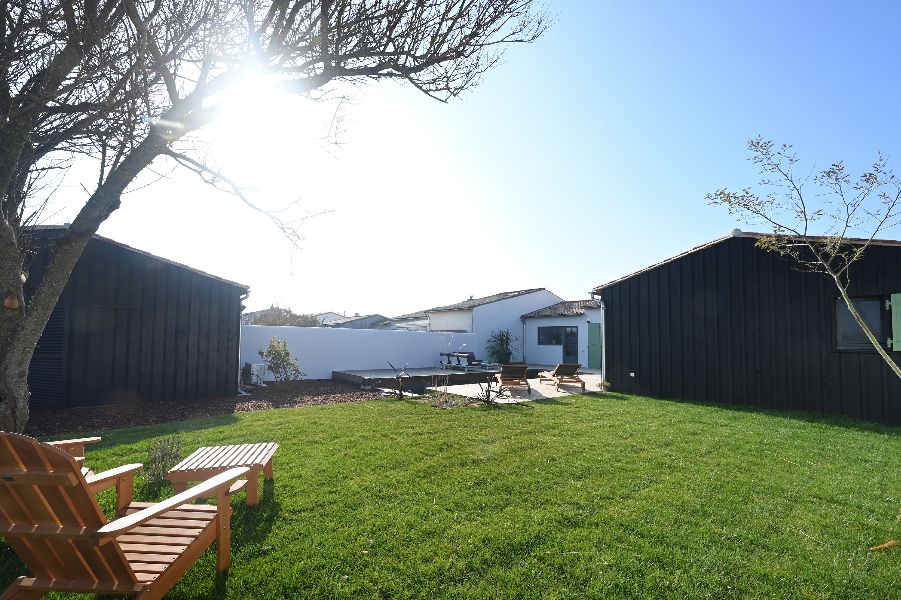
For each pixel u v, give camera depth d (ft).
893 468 18.74
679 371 39.75
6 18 9.73
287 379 47.73
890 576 10.53
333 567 10.50
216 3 11.43
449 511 13.74
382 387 47.16
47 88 10.25
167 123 11.94
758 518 13.58
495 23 13.71
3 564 10.60
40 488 7.06
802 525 13.16
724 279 37.73
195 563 10.66
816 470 18.33
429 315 99.71
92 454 19.47
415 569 10.44
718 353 37.70
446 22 12.84
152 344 36.63
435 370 64.54
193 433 23.76
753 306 36.17
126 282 35.63
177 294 38.09
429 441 21.98
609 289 45.06
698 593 9.68
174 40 11.24
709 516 13.66
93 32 10.07
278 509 13.69
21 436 6.66
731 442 22.80
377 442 21.71
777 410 33.53
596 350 76.74
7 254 11.79
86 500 7.10
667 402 37.04
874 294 30.73
